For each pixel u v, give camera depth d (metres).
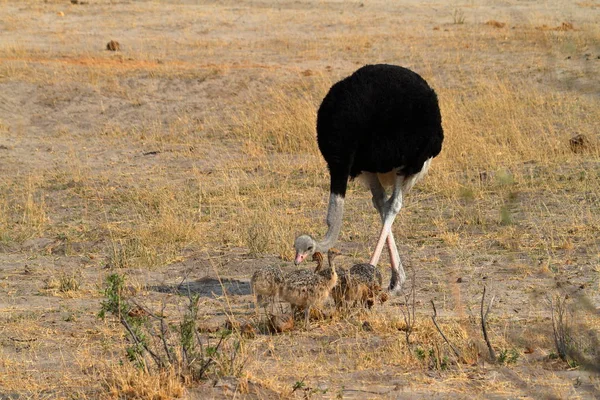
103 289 15.40
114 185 24.16
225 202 22.08
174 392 10.18
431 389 10.38
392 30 44.66
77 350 12.04
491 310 13.59
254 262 17.20
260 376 10.78
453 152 24.72
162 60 38.38
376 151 15.02
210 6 52.59
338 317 13.25
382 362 11.34
